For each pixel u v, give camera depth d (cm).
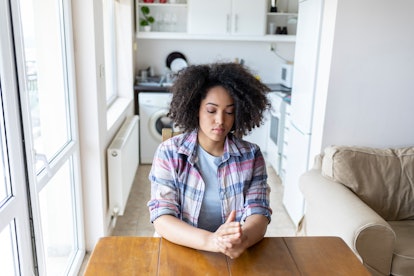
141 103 425
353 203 201
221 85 118
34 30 185
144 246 118
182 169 126
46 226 204
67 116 227
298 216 292
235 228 108
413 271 191
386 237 185
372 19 235
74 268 231
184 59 470
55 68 216
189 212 128
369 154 234
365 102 249
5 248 149
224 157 127
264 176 134
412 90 249
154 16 450
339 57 240
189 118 126
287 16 468
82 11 223
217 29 435
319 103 259
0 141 141
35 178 162
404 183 232
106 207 270
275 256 117
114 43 397
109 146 277
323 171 239
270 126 439
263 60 480
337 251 121
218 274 107
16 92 146
